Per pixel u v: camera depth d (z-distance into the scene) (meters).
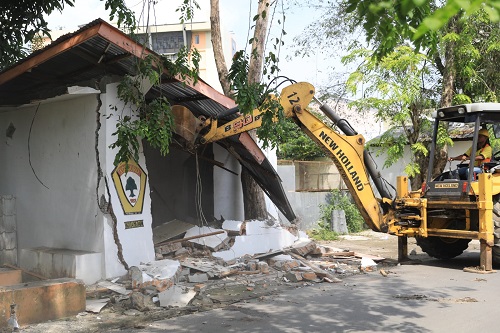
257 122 8.91
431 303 7.10
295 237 11.02
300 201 15.27
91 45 7.84
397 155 16.06
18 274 8.26
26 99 9.64
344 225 15.55
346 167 9.87
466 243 11.05
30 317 6.20
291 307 6.97
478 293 7.71
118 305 7.09
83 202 8.88
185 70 8.37
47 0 10.53
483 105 9.55
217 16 11.66
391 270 9.79
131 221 8.70
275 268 9.48
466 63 15.02
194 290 7.66
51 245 9.50
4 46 10.80
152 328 6.11
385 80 14.85
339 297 7.52
